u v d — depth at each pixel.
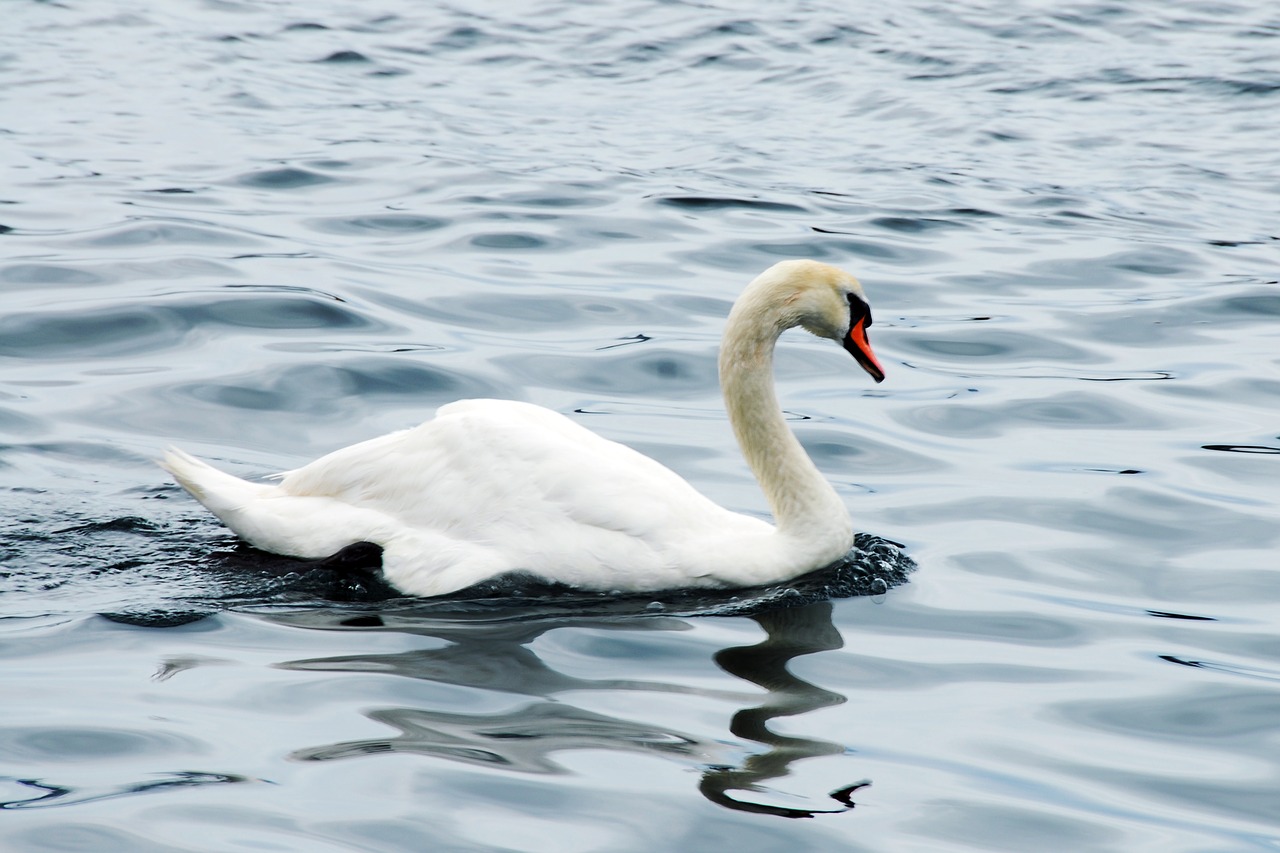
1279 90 30.19
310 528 11.56
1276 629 10.78
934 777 8.46
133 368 16.14
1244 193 24.55
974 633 10.68
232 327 17.36
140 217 21.20
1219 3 37.84
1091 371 17.09
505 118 28.17
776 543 11.63
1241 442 14.88
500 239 21.31
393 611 10.73
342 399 15.57
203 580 11.10
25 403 15.01
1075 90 30.67
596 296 19.09
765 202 23.44
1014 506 13.34
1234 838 7.91
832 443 15.02
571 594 11.20
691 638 10.41
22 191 22.22
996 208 23.61
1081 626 10.83
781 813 7.95
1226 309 19.25
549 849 7.49
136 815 7.64
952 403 16.12
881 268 20.75
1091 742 8.99
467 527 11.28
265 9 36.00
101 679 9.25
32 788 7.88
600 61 32.69
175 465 12.00
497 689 9.36
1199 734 9.13
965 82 31.20
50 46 31.53
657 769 8.37
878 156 26.33
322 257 20.05
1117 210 23.59
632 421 15.39
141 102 27.80
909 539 12.62
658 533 11.25
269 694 9.11
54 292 18.11
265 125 26.77
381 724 8.76
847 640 10.49
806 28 35.31
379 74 31.03
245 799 7.82
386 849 7.42
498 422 11.54
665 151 26.30
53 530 12.04
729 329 12.04
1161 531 12.76
